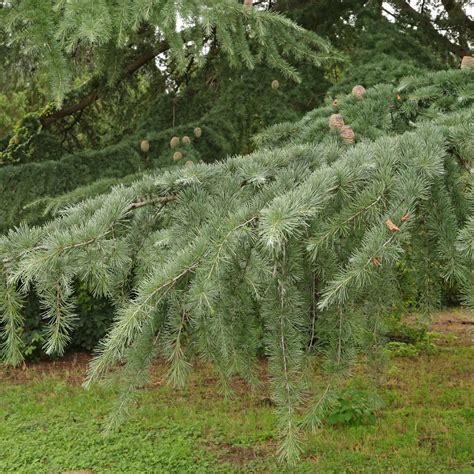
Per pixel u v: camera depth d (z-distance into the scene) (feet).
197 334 5.36
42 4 8.52
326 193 4.83
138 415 15.30
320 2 18.62
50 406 16.58
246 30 10.92
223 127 17.85
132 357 4.91
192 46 11.65
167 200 5.66
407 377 18.94
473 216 5.09
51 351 4.80
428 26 19.93
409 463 12.25
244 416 15.28
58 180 16.40
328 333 5.12
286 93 18.21
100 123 23.09
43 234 5.21
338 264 5.25
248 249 4.97
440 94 9.71
